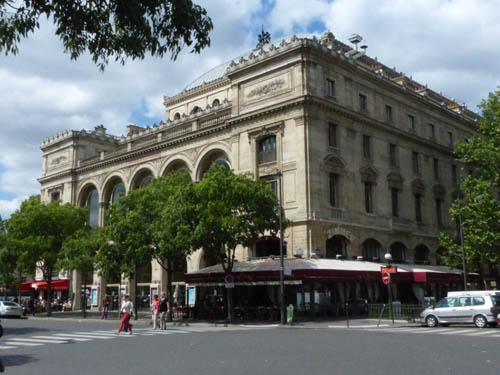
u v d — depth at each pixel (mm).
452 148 55719
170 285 38375
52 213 51000
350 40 53656
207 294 44188
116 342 21125
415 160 50844
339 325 30328
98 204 60344
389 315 33094
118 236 38000
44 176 69000
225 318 37688
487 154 42562
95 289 58594
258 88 42969
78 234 48250
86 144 65625
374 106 46156
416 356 15164
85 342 21312
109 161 58625
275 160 40938
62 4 10203
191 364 14141
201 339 21875
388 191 45781
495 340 20047
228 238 33375
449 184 54812
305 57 39969
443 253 47875
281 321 31484
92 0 10422
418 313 33250
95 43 10906
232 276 34125
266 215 33906
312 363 13938
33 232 50906
